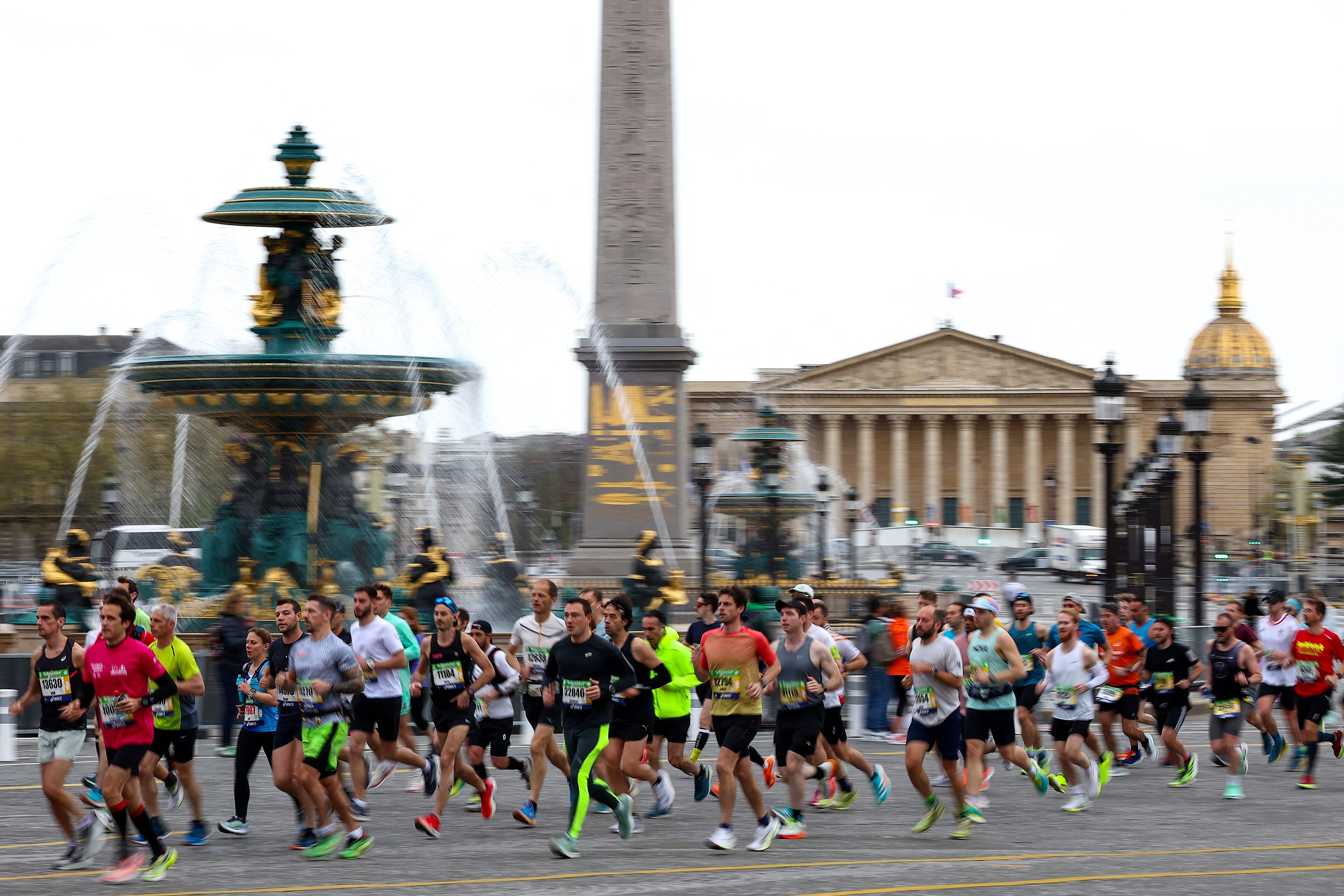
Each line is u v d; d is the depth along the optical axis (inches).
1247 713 1946.4
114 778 1063.6
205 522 3919.8
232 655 1870.1
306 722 1159.0
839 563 5733.3
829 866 1143.6
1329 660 1669.5
